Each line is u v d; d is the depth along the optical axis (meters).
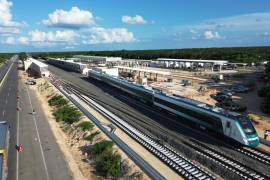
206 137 38.56
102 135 38.97
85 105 58.94
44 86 87.31
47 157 35.06
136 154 31.00
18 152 36.56
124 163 30.12
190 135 39.44
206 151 33.19
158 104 54.12
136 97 65.69
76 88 83.31
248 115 48.75
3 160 27.39
